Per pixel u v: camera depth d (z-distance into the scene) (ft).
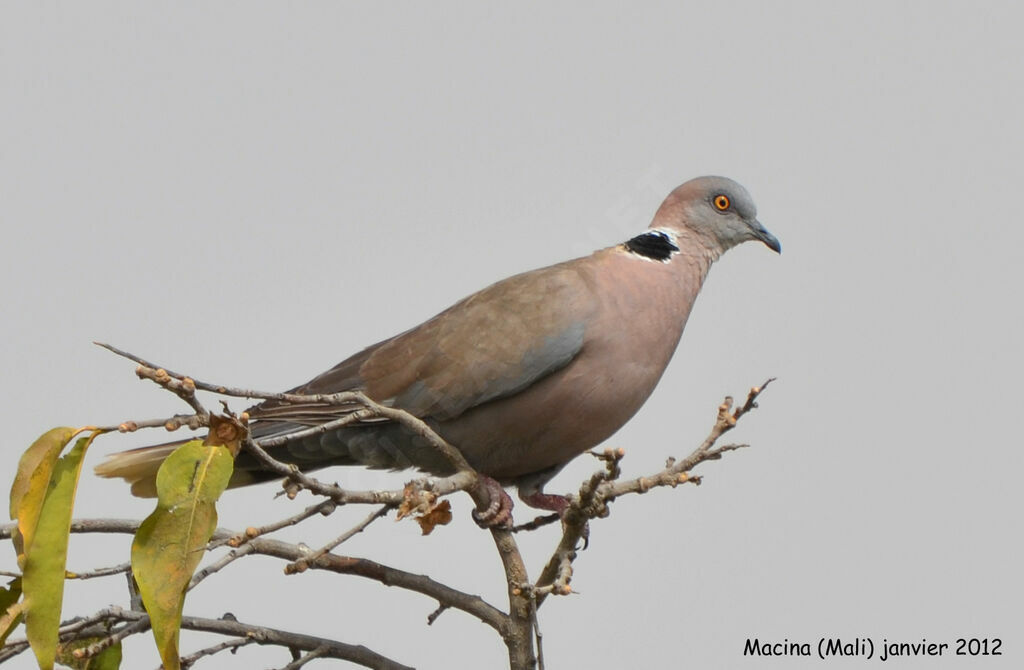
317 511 25.35
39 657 22.30
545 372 36.91
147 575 22.26
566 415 37.55
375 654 30.30
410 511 25.40
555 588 26.91
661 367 38.96
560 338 36.78
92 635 28.68
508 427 37.58
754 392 27.58
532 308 37.17
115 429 23.21
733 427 27.86
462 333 37.35
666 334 38.75
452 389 37.06
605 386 37.40
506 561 32.01
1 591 24.14
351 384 38.40
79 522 28.58
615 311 37.52
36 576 22.49
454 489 30.73
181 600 22.29
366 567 30.32
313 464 39.17
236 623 29.58
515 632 31.04
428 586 30.83
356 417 26.89
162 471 22.63
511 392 37.04
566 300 37.24
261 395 24.00
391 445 38.09
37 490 22.81
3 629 22.59
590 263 38.93
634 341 37.63
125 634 26.89
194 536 22.52
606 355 37.24
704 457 27.68
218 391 23.24
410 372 37.58
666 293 38.93
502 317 37.24
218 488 22.71
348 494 25.26
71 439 23.13
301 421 37.50
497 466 38.93
